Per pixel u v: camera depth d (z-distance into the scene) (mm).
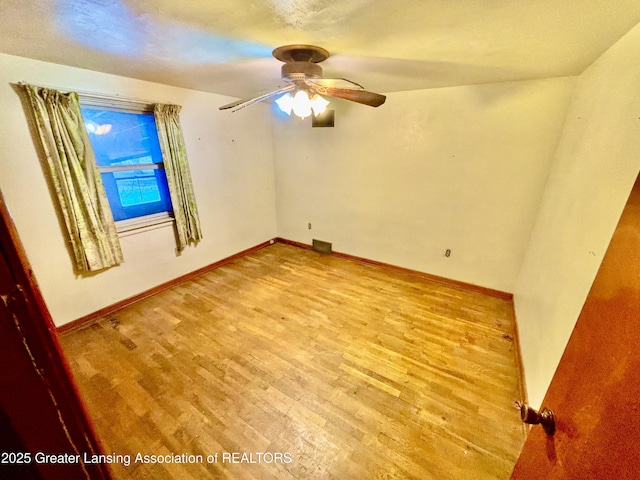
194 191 3291
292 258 4055
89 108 2357
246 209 4023
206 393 1845
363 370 2035
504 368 2049
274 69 2188
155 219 2998
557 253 1743
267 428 1620
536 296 1993
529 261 2488
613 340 558
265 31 1393
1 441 337
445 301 2934
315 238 4277
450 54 1740
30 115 2016
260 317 2664
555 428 700
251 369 2043
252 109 3775
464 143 2812
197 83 2719
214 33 1434
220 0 1088
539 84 2357
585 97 1896
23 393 344
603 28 1280
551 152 2441
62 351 379
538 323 1815
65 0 1093
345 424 1642
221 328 2500
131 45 1639
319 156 3811
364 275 3523
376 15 1200
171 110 2811
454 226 3094
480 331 2459
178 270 3283
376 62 1927
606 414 526
